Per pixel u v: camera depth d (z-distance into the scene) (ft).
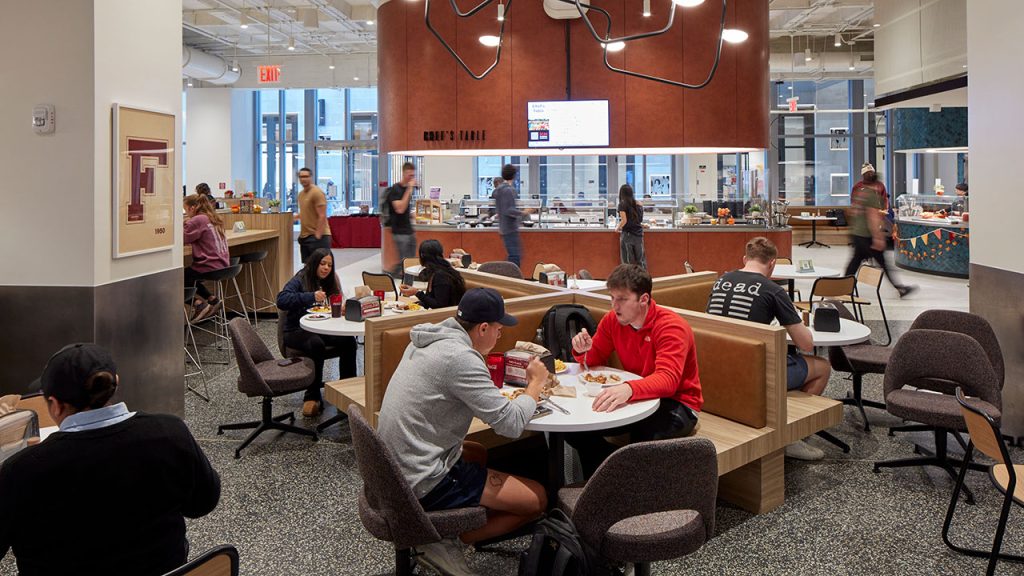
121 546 5.34
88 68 11.73
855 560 8.88
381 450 6.64
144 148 13.21
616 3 30.45
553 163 53.62
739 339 10.44
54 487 5.12
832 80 60.18
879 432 13.75
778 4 41.42
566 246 32.12
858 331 12.85
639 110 30.94
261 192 65.51
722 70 30.78
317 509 10.49
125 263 12.82
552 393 8.79
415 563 8.30
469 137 31.78
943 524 9.84
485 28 31.30
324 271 15.65
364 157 64.49
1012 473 7.96
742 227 31.48
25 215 11.99
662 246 31.71
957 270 35.45
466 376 7.12
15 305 12.05
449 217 35.22
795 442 11.66
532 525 8.29
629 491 6.12
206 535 9.66
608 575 6.82
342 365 15.61
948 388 11.65
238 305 26.81
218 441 13.44
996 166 13.03
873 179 27.50
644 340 9.46
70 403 5.39
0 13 11.87
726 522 9.98
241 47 55.93
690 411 9.27
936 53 25.63
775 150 60.80
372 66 57.62
